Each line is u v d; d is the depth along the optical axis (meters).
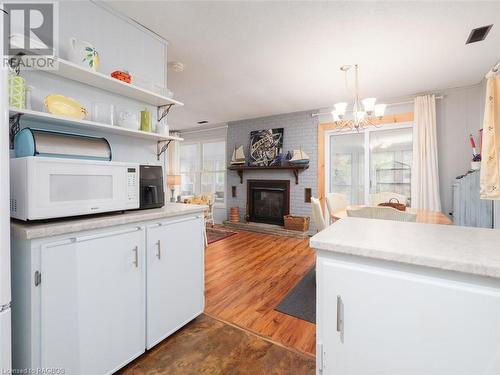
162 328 1.61
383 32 2.15
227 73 3.00
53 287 1.10
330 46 2.38
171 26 2.10
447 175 3.56
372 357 0.80
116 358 1.35
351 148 4.43
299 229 4.59
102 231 1.29
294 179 4.88
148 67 2.15
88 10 1.75
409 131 3.93
